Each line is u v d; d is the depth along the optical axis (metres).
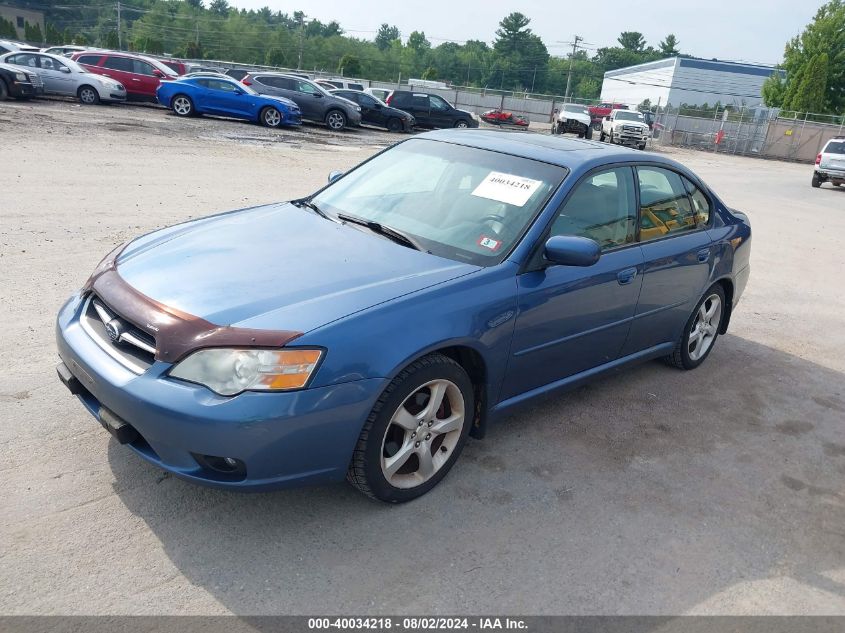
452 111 29.19
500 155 4.02
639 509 3.34
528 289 3.38
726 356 5.62
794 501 3.58
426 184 3.96
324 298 2.87
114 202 8.48
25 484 2.99
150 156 12.49
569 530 3.12
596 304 3.82
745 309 7.06
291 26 172.00
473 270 3.28
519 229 3.53
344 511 3.07
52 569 2.55
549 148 4.11
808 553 3.17
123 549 2.69
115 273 3.16
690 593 2.81
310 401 2.62
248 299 2.83
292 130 21.34
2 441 3.28
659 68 69.81
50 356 4.18
